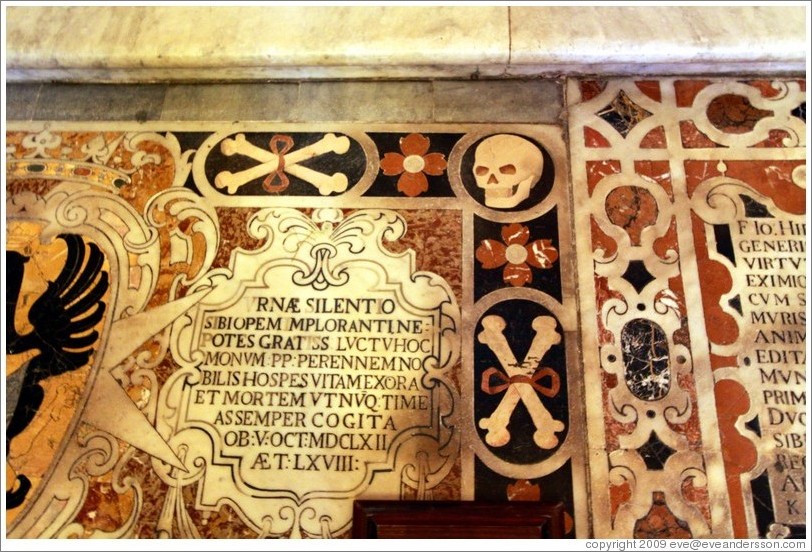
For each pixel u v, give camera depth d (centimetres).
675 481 229
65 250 264
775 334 245
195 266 260
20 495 232
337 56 282
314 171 274
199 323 250
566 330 246
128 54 284
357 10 291
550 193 268
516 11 288
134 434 238
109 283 258
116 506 230
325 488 230
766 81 287
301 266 258
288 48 283
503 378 241
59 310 254
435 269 256
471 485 229
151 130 284
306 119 285
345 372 242
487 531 220
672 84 287
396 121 283
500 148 276
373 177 273
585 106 283
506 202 267
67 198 273
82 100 292
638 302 250
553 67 285
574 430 235
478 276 255
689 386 239
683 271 254
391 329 247
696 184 268
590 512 226
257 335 248
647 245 258
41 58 286
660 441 233
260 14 292
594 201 265
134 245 264
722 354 243
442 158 275
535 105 284
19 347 249
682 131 278
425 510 222
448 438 235
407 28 285
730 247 258
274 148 279
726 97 284
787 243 258
